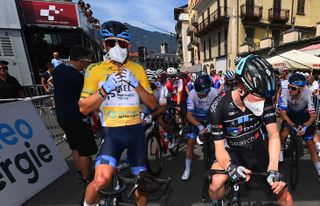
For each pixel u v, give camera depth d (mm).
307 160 3441
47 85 6176
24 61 6027
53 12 6250
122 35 1499
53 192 2629
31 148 2781
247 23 20125
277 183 1317
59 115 2395
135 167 1711
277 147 1471
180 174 3107
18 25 5816
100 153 1582
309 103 2658
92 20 8547
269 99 1518
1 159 2379
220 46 23016
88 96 1525
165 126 3525
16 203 2324
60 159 3131
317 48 9750
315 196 2457
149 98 1646
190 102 2869
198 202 2406
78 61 2465
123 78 1460
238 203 1527
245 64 1380
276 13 20438
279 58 7246
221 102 1599
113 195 1620
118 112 1579
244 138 1606
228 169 1413
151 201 2424
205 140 2701
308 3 20984
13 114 2758
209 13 24734
